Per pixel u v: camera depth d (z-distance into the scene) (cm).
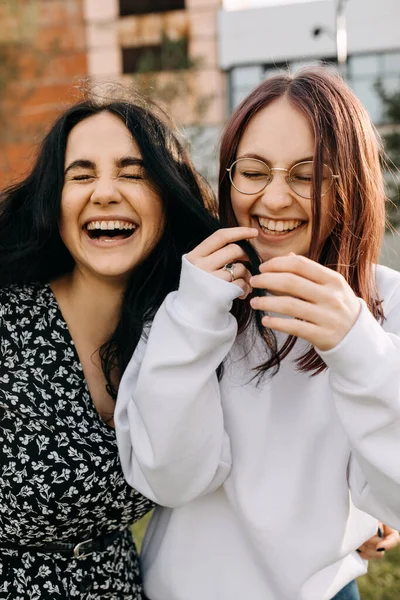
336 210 132
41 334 150
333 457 137
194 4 1195
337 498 136
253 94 134
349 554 149
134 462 137
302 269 111
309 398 140
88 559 150
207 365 125
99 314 157
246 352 144
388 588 279
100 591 150
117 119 146
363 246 137
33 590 146
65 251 158
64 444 143
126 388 140
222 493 143
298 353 143
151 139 146
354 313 113
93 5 1279
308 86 130
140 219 147
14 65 1231
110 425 154
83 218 146
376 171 137
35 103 1257
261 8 1138
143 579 158
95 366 156
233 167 135
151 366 125
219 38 1168
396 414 112
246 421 140
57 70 1284
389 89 1043
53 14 1285
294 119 128
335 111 128
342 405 116
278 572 135
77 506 143
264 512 134
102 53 1289
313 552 134
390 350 114
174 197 150
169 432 125
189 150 185
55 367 148
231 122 136
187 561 145
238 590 140
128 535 161
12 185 161
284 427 139
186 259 128
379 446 115
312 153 127
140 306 155
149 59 1090
